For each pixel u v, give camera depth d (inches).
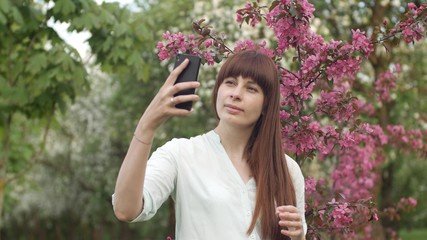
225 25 371.9
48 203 616.1
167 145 88.9
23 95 259.3
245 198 87.1
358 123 140.3
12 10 250.7
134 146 75.6
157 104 74.7
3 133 297.1
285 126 132.4
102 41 264.2
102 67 275.6
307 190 144.7
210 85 386.9
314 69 133.0
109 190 553.3
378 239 279.3
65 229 807.1
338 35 349.4
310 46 133.6
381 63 336.2
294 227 84.1
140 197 77.4
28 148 386.6
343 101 140.5
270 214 87.9
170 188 85.8
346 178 216.7
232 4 373.7
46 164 565.3
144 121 75.2
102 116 510.6
